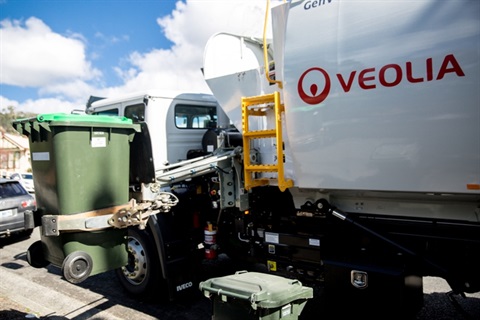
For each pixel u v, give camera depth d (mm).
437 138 2340
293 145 2967
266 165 3135
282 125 3123
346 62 2645
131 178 3566
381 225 3002
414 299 2912
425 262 2801
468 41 2207
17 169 31062
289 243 3531
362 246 3141
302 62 2848
